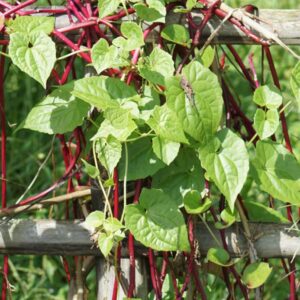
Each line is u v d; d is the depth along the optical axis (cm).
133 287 129
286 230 133
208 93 123
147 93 125
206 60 127
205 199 128
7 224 134
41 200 135
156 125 121
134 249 132
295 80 124
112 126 121
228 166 123
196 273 132
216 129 123
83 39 130
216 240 130
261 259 137
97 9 129
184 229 124
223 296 179
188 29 130
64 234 133
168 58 124
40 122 127
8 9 130
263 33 127
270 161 130
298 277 158
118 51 122
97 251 133
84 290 142
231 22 129
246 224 131
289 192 128
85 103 127
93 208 132
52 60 121
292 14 131
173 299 139
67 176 134
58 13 130
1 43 129
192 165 128
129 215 123
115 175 125
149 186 131
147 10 125
